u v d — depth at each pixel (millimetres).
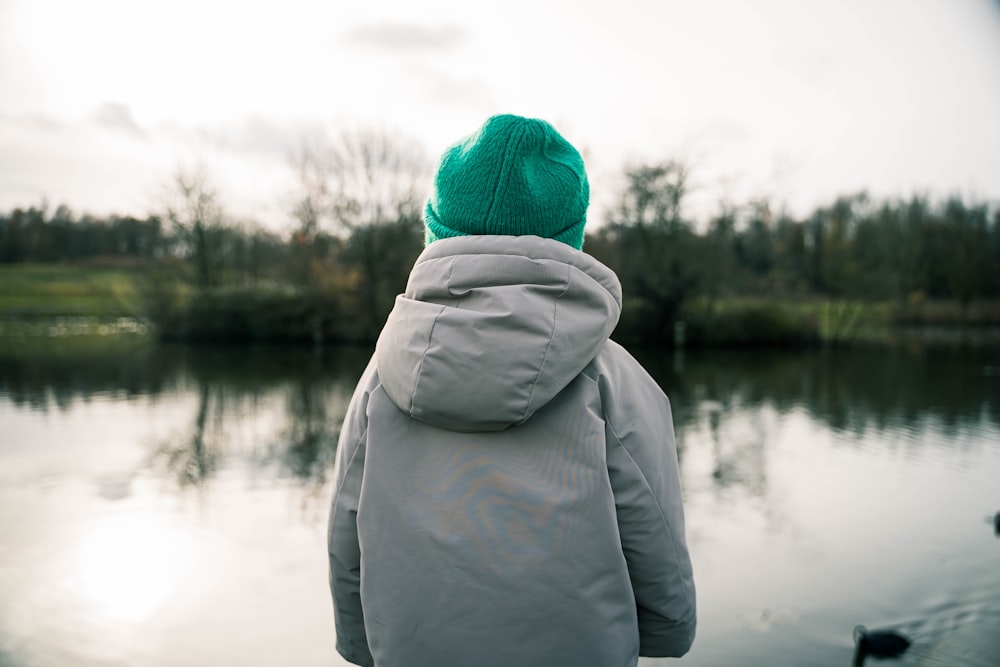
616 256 24609
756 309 24422
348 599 1235
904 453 9102
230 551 5465
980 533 5957
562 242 1176
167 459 8430
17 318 32219
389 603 1092
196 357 20750
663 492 1131
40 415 11266
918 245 32031
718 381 16547
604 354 1184
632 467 1105
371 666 1268
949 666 3807
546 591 1048
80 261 37812
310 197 25156
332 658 3914
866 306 26078
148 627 4254
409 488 1110
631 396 1158
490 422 1069
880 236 31531
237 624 4293
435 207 1226
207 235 26719
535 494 1075
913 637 4133
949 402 13484
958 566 5223
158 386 14742
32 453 8688
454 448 1108
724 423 11195
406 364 1090
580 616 1052
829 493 7203
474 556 1059
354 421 1213
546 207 1137
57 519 6227
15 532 5883
